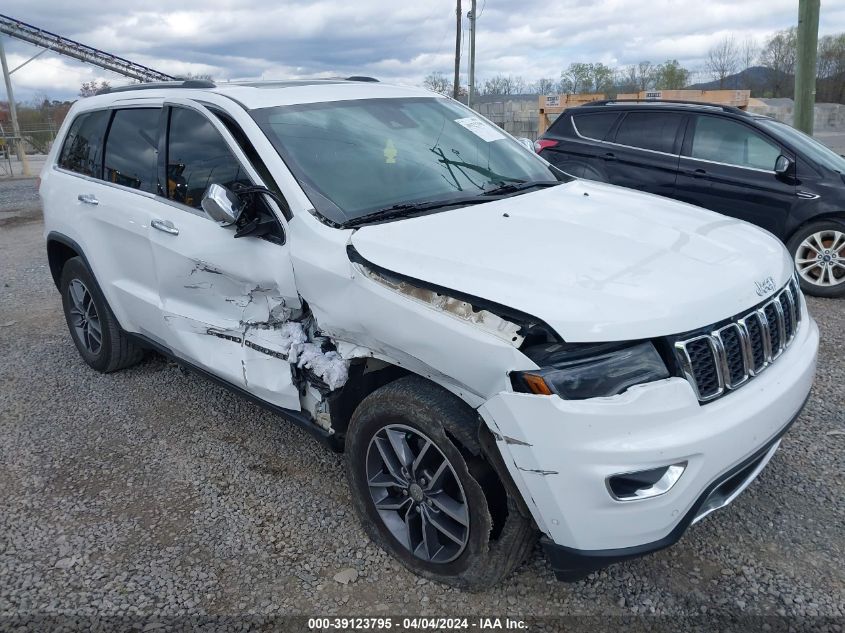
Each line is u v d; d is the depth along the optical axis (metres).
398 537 2.89
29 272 8.78
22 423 4.39
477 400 2.45
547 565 2.89
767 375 2.63
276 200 3.17
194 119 3.73
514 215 3.12
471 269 2.55
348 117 3.68
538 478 2.28
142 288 4.15
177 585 2.87
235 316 3.50
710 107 7.37
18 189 20.03
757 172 6.89
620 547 2.30
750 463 2.49
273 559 3.01
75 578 2.93
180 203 3.75
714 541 2.98
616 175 7.81
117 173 4.32
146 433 4.19
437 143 3.80
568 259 2.61
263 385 3.33
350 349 2.95
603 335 2.25
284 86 3.88
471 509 2.55
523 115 25.19
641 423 2.23
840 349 5.12
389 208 3.18
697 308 2.40
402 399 2.67
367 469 2.92
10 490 3.62
